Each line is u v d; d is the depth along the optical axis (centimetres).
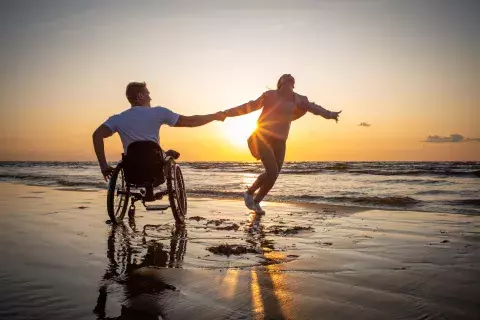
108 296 222
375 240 390
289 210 639
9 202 732
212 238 402
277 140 549
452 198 828
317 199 825
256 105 537
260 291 232
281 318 191
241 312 199
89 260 308
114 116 475
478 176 1773
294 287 239
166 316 194
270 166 552
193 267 289
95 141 465
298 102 548
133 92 483
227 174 2128
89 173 2189
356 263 297
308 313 197
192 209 648
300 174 2102
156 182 475
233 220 528
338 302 212
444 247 353
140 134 470
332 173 2197
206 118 500
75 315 194
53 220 514
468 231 438
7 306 206
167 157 495
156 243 375
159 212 600
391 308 203
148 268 284
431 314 194
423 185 1232
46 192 962
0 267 285
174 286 242
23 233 421
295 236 414
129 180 474
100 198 807
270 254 331
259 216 567
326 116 553
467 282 246
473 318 189
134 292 230
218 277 262
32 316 193
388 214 589
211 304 210
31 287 238
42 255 323
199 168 3488
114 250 344
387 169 2825
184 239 396
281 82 543
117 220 495
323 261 304
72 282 249
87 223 492
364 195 902
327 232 437
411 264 293
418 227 468
